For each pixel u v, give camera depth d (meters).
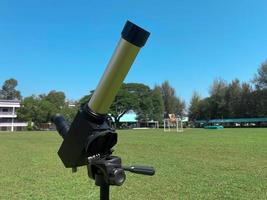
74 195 9.58
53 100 127.44
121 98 110.00
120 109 110.94
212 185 10.57
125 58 2.38
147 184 10.88
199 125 126.69
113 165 2.54
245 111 112.31
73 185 10.99
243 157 18.06
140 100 119.81
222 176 12.19
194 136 44.12
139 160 17.31
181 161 16.72
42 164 16.56
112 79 2.46
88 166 2.61
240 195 9.21
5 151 24.75
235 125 113.19
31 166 15.86
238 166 14.69
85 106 2.66
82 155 2.68
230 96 117.12
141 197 9.20
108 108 2.63
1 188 10.63
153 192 9.77
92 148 2.61
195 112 134.00
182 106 142.25
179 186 10.52
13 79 171.12
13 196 9.53
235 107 115.06
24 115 114.56
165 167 14.64
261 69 107.75
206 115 126.94
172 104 141.25
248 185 10.49
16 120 130.38
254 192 9.55
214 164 15.45
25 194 9.76
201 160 17.02
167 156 19.17
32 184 11.27
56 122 2.93
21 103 116.38
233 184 10.67
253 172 13.01
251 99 110.62
